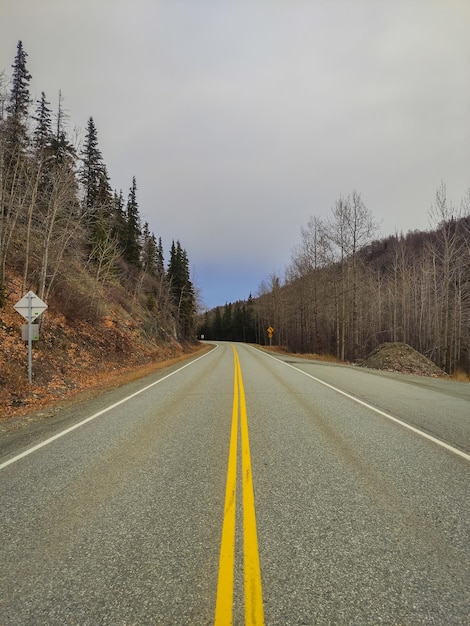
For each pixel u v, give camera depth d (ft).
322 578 7.73
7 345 39.81
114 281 100.17
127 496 11.79
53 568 8.19
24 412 26.91
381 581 7.64
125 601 7.15
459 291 94.73
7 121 57.88
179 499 11.51
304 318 130.93
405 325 132.98
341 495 11.74
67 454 16.10
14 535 9.57
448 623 6.58
